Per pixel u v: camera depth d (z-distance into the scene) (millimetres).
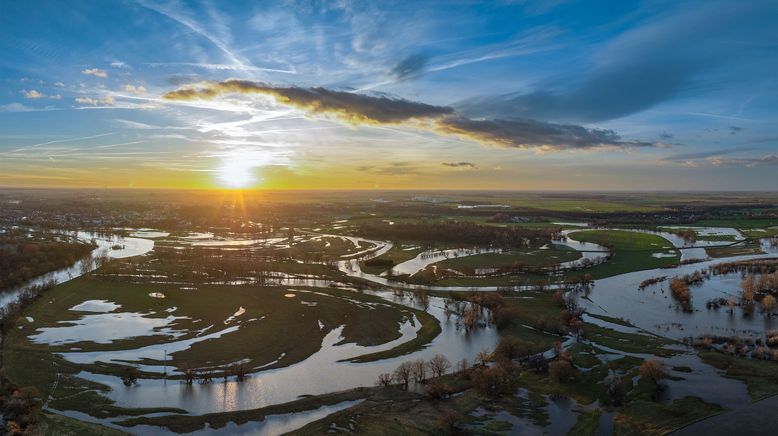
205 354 154125
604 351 155250
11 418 112438
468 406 120875
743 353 149375
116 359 149125
